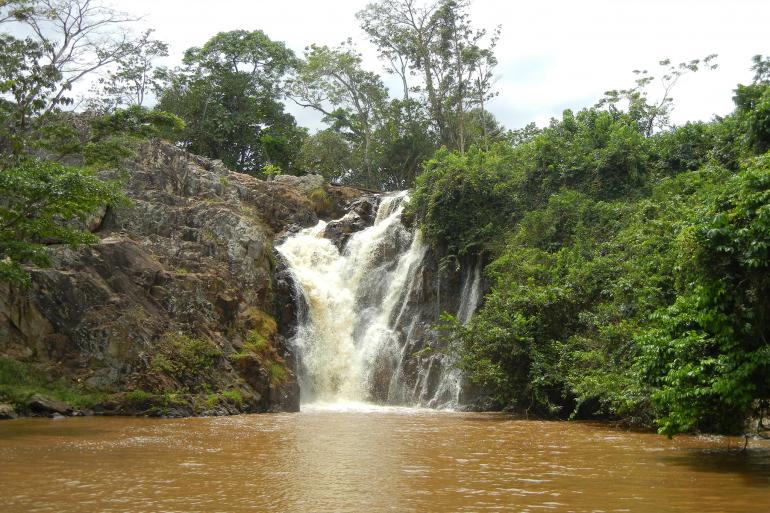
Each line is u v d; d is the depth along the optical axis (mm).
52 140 26328
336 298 33844
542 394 24172
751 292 12000
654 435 18219
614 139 32656
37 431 17672
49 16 24953
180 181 33656
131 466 12180
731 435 17125
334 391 31375
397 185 57938
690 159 32094
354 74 57406
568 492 10062
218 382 25109
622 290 23062
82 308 24344
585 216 30031
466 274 32906
